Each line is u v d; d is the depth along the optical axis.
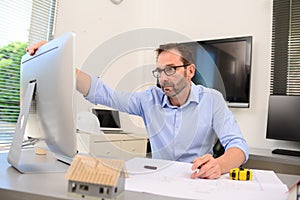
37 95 0.73
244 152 0.90
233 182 0.68
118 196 0.48
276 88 2.12
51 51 0.67
